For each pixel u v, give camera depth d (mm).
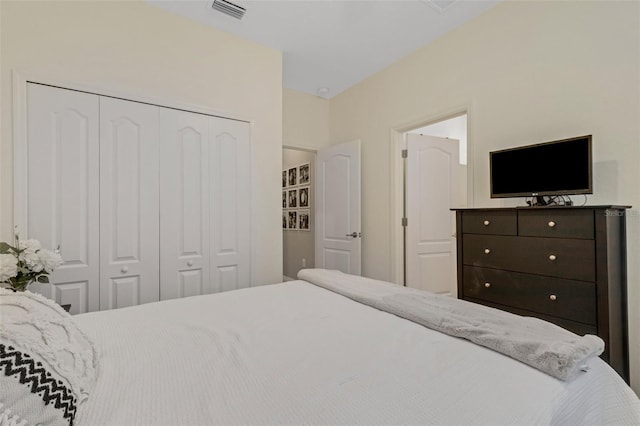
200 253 2361
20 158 1746
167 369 815
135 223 2104
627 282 1575
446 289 3301
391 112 3098
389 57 2951
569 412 693
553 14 1895
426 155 3215
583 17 1766
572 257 1504
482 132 2289
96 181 1974
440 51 2602
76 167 1913
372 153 3348
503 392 689
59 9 1868
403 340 992
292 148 3783
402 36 2594
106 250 2004
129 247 2080
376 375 771
